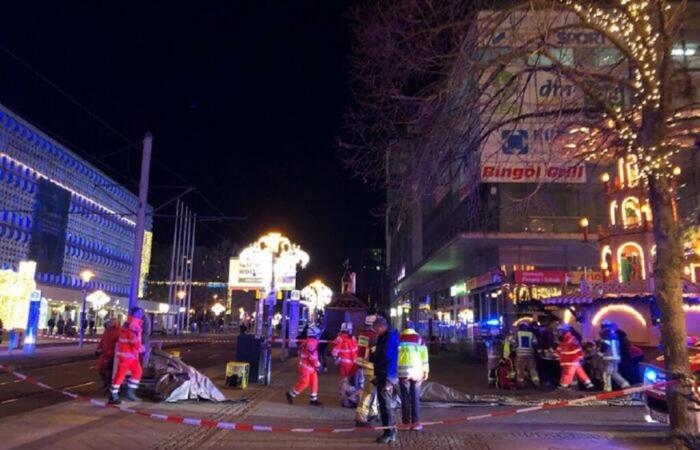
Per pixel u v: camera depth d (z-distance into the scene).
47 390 13.57
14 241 42.94
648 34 7.98
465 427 9.32
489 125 9.56
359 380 11.66
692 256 8.09
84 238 54.50
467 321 33.12
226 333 67.88
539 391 14.53
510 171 23.91
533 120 11.61
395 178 9.94
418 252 45.31
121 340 10.84
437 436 8.55
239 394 13.12
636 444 7.93
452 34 8.75
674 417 7.34
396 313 67.00
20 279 30.20
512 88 9.14
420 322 51.34
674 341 7.45
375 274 107.88
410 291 57.34
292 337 29.75
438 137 9.18
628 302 17.19
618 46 8.08
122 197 64.12
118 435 8.09
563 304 18.25
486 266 29.06
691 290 16.06
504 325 25.19
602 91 9.43
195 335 57.72
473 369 22.17
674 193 8.21
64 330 44.28
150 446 7.54
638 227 19.39
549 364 15.44
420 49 8.82
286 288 22.72
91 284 55.69
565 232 25.30
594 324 18.14
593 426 9.46
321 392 14.05
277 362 23.78
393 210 10.87
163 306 72.31
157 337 50.09
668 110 7.77
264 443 7.93
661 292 7.62
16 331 29.52
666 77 7.72
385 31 8.86
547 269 26.34
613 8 8.70
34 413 9.56
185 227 60.78
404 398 9.27
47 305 47.47
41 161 46.56
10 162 41.88
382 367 8.38
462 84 8.77
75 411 9.79
